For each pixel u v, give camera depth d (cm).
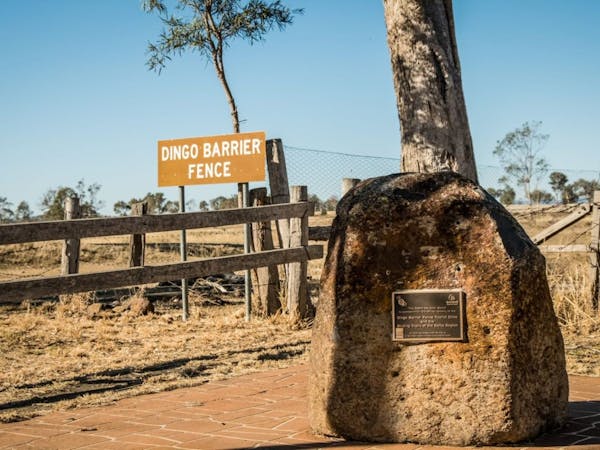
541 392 512
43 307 1278
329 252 541
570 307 1087
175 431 551
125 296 1370
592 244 1116
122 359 855
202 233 3369
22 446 516
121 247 2353
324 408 522
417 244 513
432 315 503
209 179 1269
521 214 1202
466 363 495
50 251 2167
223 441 518
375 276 516
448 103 927
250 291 1209
